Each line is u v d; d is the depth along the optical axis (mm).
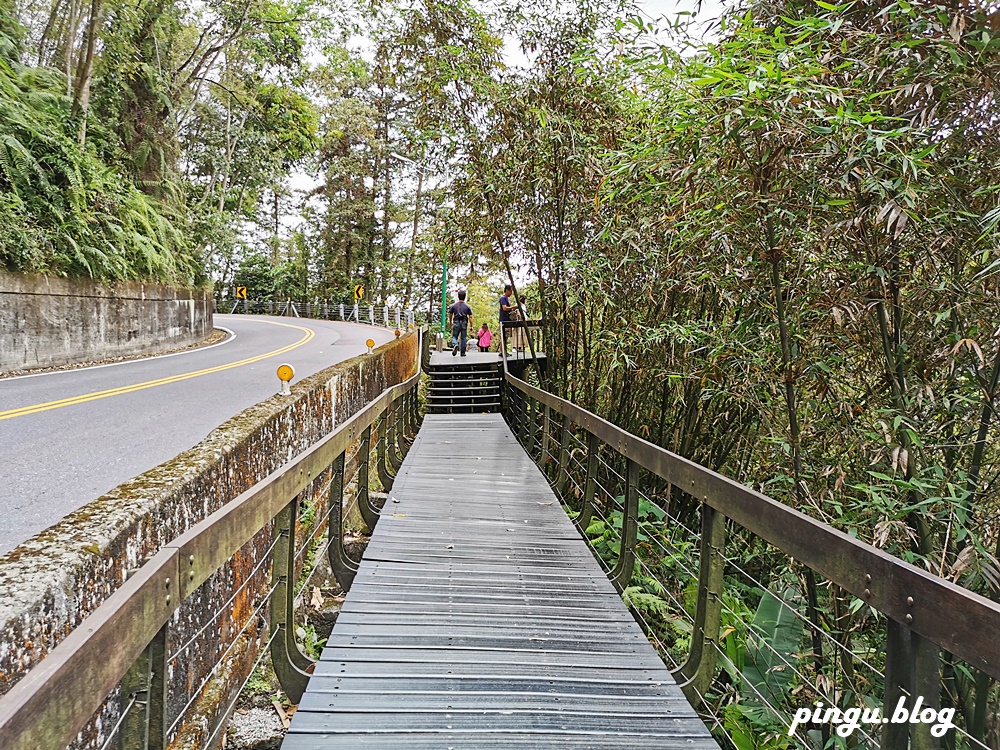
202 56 18781
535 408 7207
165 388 8117
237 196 27844
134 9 15391
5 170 10039
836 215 2547
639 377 5211
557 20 5992
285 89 23484
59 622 1645
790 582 3410
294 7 18797
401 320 31250
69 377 9227
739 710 2795
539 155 5863
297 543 3822
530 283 7152
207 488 2740
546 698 2367
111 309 12641
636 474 3369
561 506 4977
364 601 3180
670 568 4387
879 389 2820
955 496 2318
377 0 7773
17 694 810
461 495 5230
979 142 2402
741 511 2037
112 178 13484
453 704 2311
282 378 4758
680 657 3391
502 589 3381
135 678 1297
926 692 1254
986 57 2227
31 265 10273
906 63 2436
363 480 4508
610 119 5605
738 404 3861
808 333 2867
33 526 3137
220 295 39500
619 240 4758
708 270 3430
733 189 2740
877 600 1358
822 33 2629
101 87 15547
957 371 2510
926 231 2383
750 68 2463
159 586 1278
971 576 2279
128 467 4309
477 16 6816
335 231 35719
